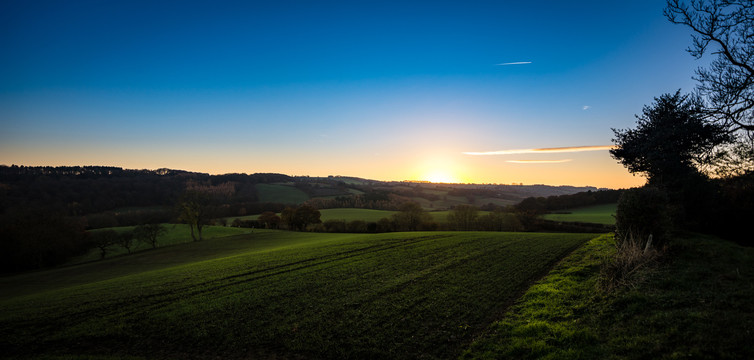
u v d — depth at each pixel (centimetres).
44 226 5403
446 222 7319
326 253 2953
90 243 5866
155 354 1176
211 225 7719
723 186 2202
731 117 1228
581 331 946
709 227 2280
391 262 2364
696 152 1511
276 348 1147
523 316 1170
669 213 1714
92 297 1905
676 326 852
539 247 2595
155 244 6303
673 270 1315
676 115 1501
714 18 1159
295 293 1720
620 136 2353
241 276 2214
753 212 2139
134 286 2158
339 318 1345
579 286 1391
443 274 1902
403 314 1331
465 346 1030
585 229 5647
